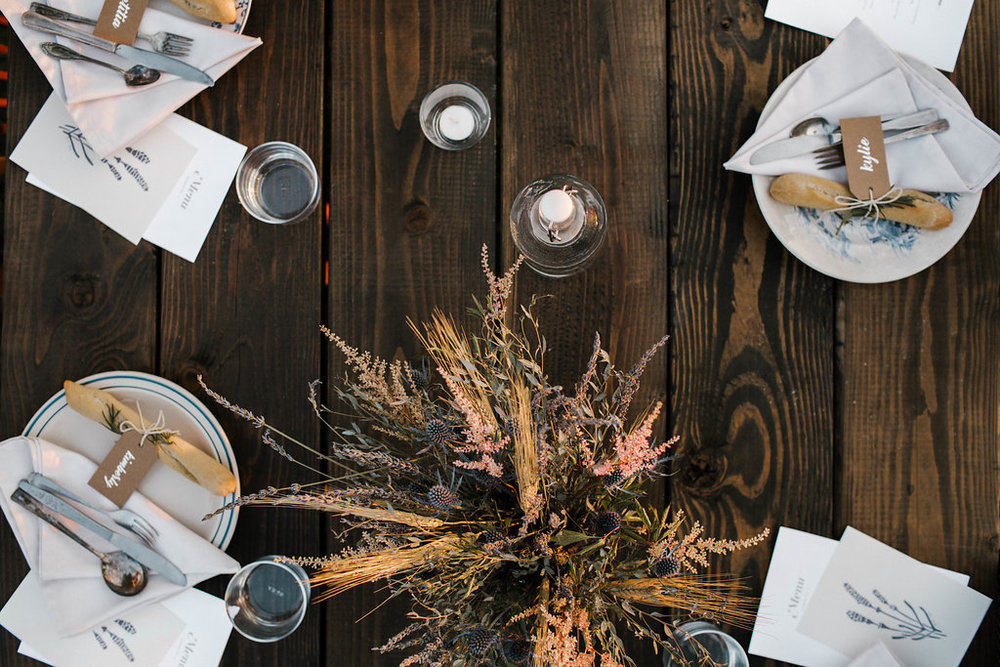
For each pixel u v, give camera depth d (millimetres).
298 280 964
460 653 730
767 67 963
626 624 937
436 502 671
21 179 971
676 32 963
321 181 969
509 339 950
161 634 954
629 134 963
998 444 948
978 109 961
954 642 933
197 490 942
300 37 967
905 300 954
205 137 965
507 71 962
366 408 861
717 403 955
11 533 965
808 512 950
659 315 957
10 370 972
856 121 898
